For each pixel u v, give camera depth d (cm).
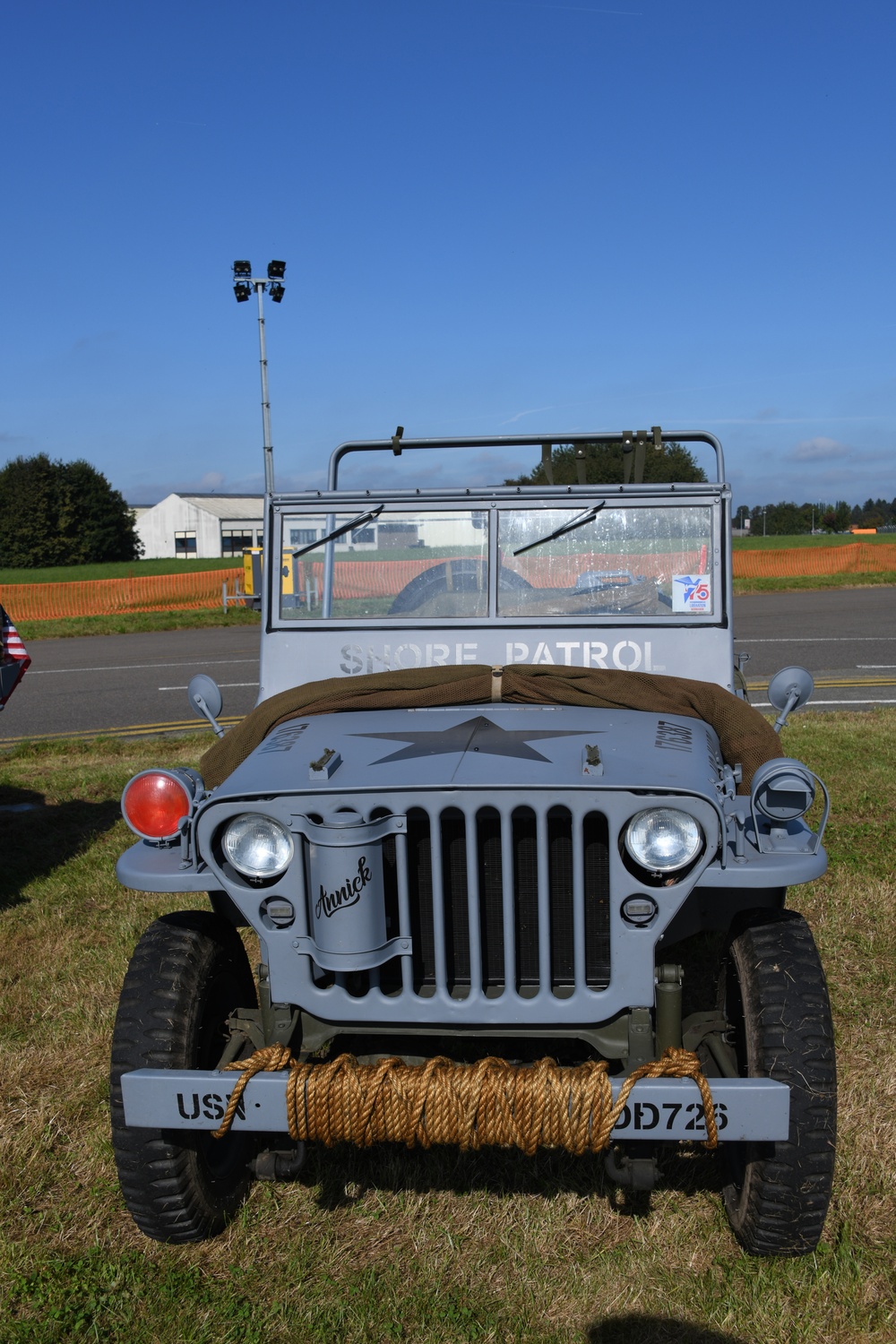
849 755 825
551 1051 339
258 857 267
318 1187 326
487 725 318
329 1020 271
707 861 256
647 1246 293
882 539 6544
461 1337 263
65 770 904
